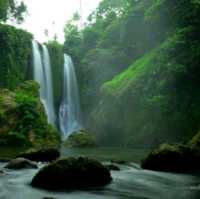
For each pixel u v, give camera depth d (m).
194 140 19.14
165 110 29.30
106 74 45.12
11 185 9.11
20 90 38.84
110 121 35.72
